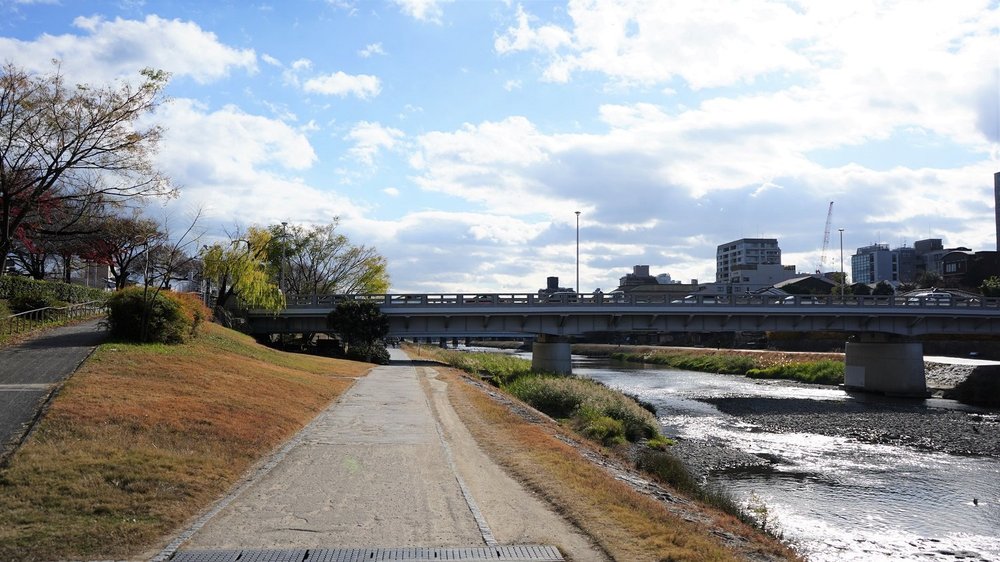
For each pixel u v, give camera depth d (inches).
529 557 336.8
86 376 743.7
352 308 2076.8
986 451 1240.2
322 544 350.6
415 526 386.0
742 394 2191.2
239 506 418.9
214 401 719.1
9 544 327.0
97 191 1331.2
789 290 4603.8
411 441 663.1
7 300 1224.8
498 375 2012.8
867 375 2336.4
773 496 870.4
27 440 502.6
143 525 363.6
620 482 548.4
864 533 713.0
